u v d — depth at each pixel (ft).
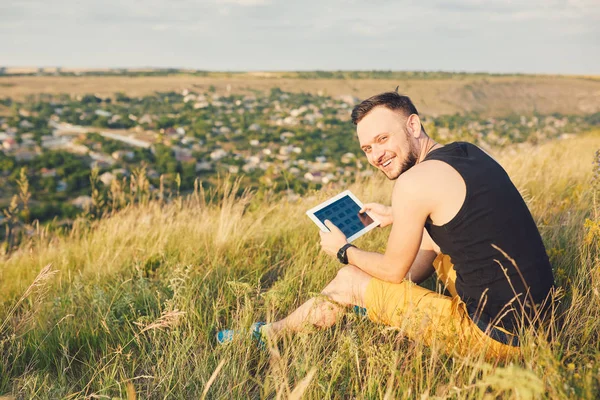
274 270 11.37
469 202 5.82
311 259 10.64
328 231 7.57
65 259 13.42
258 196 15.62
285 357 6.73
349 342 6.57
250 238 12.69
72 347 8.20
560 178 17.54
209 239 12.89
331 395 6.46
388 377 6.15
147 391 6.73
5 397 6.23
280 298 8.54
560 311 7.02
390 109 6.75
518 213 5.96
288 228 13.52
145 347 8.07
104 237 14.87
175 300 8.73
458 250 6.12
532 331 5.90
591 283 7.84
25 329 8.31
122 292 9.81
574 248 9.31
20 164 264.31
